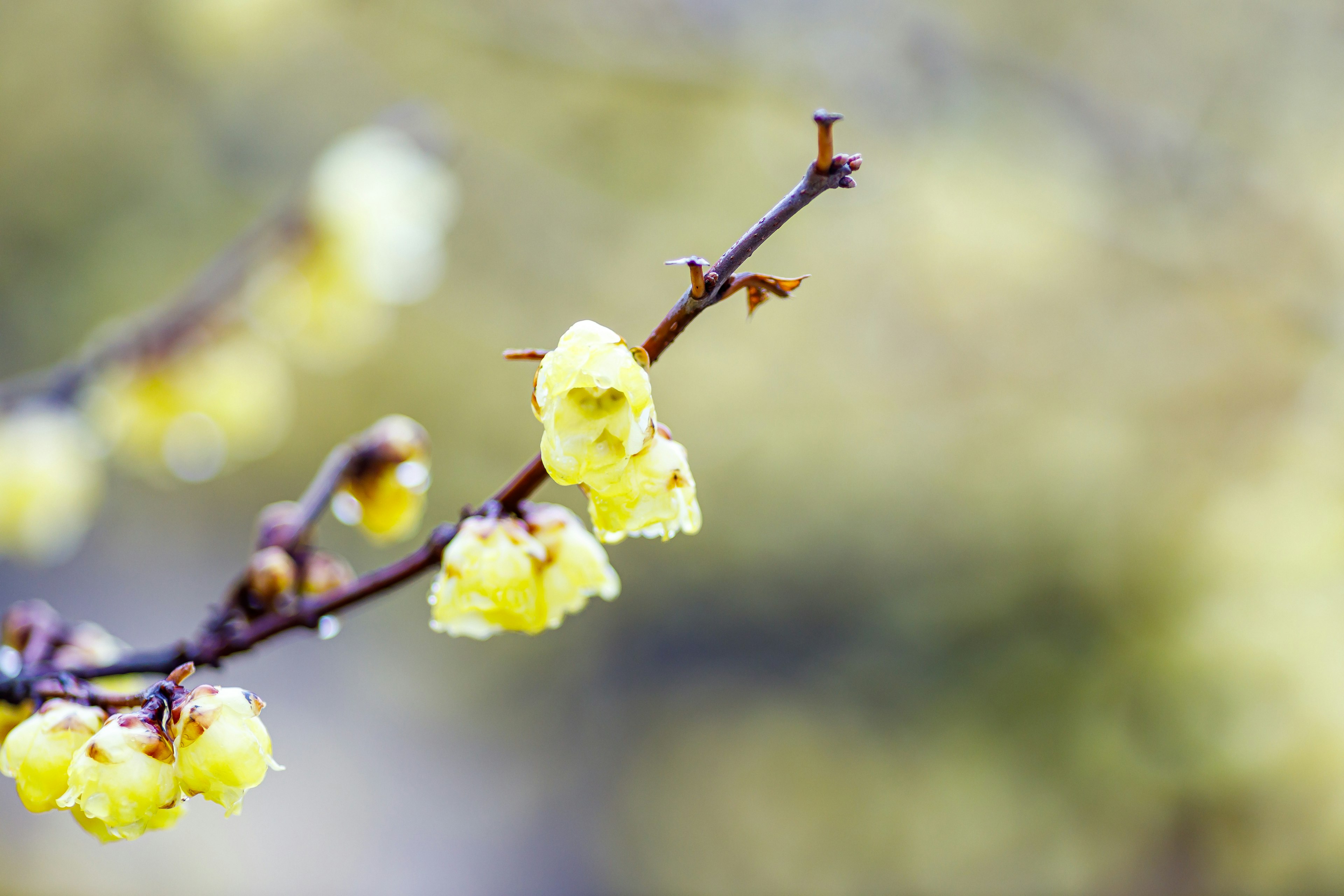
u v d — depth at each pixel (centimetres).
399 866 182
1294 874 121
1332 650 118
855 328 166
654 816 197
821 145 44
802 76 102
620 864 192
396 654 223
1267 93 135
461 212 164
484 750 212
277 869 173
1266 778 122
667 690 214
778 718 195
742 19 101
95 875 157
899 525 186
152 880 161
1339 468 118
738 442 191
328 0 112
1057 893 145
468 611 46
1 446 71
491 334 190
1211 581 133
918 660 179
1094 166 104
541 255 167
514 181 162
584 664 225
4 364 198
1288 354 127
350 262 76
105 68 188
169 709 45
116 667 48
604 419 45
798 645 200
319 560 50
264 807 184
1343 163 126
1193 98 141
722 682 207
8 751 45
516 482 47
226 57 117
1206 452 136
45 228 199
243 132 181
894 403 165
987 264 152
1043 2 153
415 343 215
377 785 196
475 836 192
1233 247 108
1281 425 129
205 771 45
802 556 196
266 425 79
